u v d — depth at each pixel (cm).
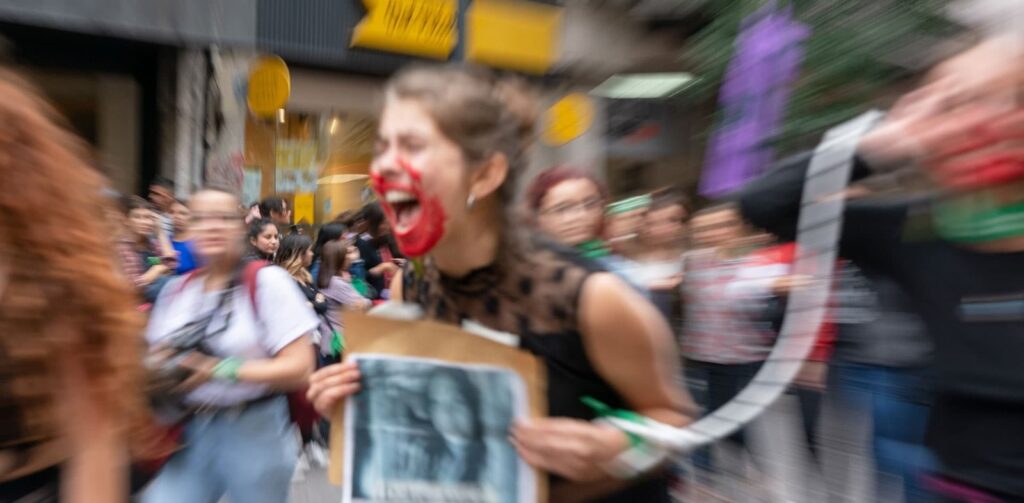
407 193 141
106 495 148
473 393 148
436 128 141
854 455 348
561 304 146
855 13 579
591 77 1047
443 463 150
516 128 151
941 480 162
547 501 147
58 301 142
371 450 153
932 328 162
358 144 917
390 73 918
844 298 344
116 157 824
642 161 1101
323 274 542
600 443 139
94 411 148
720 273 414
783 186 174
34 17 712
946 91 144
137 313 163
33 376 140
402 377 153
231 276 289
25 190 139
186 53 820
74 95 807
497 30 953
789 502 318
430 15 905
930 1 509
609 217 446
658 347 148
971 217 148
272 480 291
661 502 162
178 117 825
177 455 278
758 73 311
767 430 343
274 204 761
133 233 536
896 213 164
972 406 153
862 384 352
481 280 153
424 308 170
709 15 891
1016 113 137
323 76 904
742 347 404
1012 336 146
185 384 274
